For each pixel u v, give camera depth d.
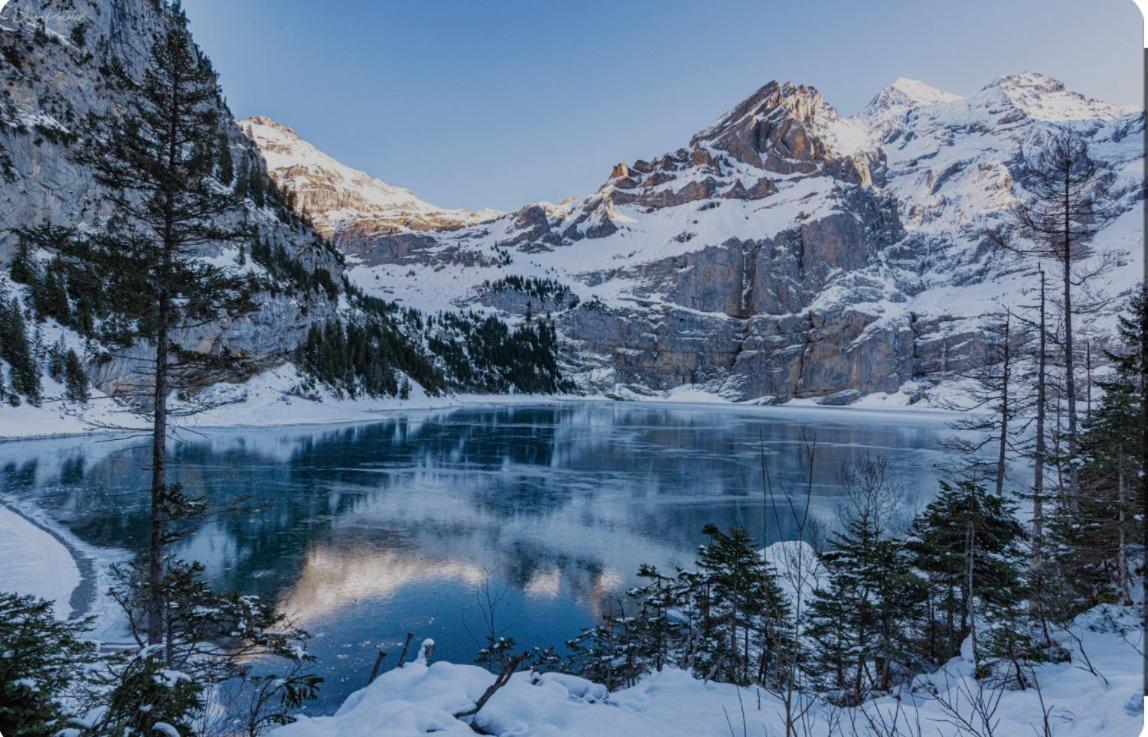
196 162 12.62
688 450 60.88
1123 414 11.30
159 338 12.43
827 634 11.31
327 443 59.00
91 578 19.02
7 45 69.69
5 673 5.79
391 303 180.38
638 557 24.11
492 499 35.06
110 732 4.86
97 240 11.72
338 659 14.67
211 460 45.09
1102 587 13.30
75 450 46.81
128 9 90.25
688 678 6.95
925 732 5.87
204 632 11.08
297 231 112.94
